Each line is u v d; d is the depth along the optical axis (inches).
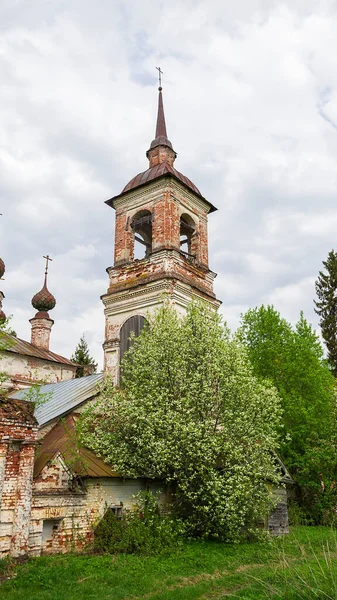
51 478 509.4
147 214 898.1
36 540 467.2
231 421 588.1
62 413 663.8
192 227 906.7
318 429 917.8
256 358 1026.1
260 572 429.4
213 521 563.5
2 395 468.8
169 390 603.5
